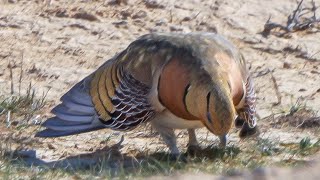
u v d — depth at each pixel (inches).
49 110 606.9
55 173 510.9
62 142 567.5
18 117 596.1
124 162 536.1
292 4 751.1
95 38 695.1
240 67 522.9
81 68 661.3
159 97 518.0
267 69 676.7
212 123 499.8
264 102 634.8
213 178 462.6
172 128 533.0
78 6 723.4
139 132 583.5
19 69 654.5
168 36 533.0
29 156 545.3
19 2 722.2
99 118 535.5
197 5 736.3
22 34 691.4
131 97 526.6
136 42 538.6
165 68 515.5
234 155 539.8
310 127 601.3
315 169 442.0
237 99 518.6
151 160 527.5
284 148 559.2
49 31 697.0
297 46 707.4
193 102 503.8
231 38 709.9
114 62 540.4
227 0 745.6
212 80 501.0
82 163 532.7
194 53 512.4
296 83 663.1
